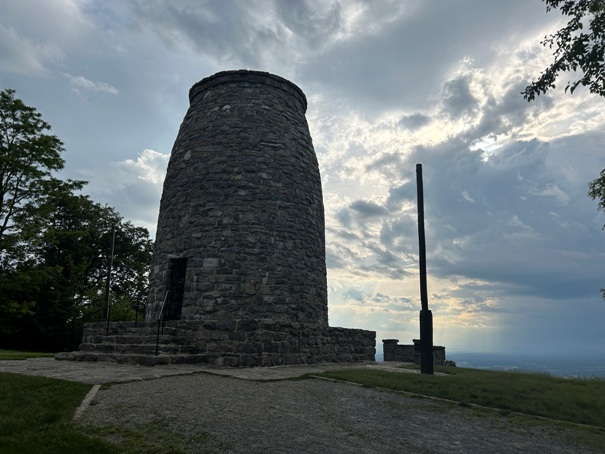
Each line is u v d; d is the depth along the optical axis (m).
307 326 12.52
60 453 4.54
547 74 7.92
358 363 14.66
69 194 29.11
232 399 6.79
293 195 14.67
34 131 25.08
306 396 7.42
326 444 5.12
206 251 13.44
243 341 10.58
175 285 13.98
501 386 9.09
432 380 9.61
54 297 26.48
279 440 5.13
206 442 4.94
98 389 6.95
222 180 14.12
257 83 15.47
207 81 15.84
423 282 12.67
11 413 5.57
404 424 6.23
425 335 12.22
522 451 5.44
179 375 8.57
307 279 14.30
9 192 24.58
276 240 13.86
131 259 34.22
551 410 7.39
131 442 4.86
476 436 5.92
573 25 7.71
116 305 32.16
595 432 6.39
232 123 14.81
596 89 7.66
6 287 23.73
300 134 15.80
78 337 27.52
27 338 26.17
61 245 30.16
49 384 6.98
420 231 13.10
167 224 14.62
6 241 24.09
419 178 13.48
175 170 15.17
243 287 13.10
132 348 10.97
